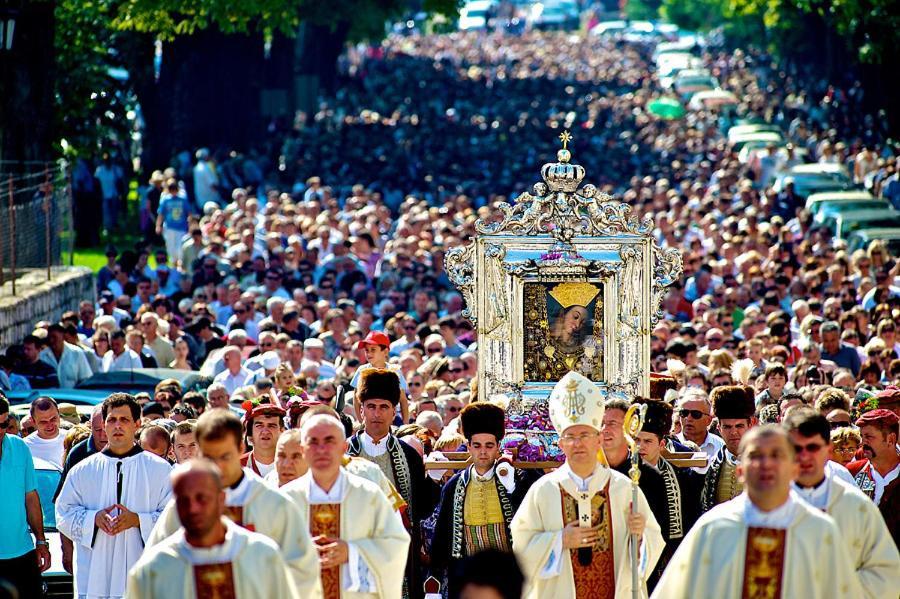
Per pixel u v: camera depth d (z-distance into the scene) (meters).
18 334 49.62
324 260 66.50
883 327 44.47
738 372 35.69
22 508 26.08
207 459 18.58
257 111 118.56
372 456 24.56
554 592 21.88
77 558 24.91
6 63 63.59
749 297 58.31
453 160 123.50
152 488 24.91
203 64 107.44
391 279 60.59
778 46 159.88
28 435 31.34
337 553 20.66
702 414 27.27
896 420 25.03
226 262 62.28
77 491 24.97
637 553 21.61
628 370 27.27
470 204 93.69
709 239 73.69
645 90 172.62
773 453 18.23
